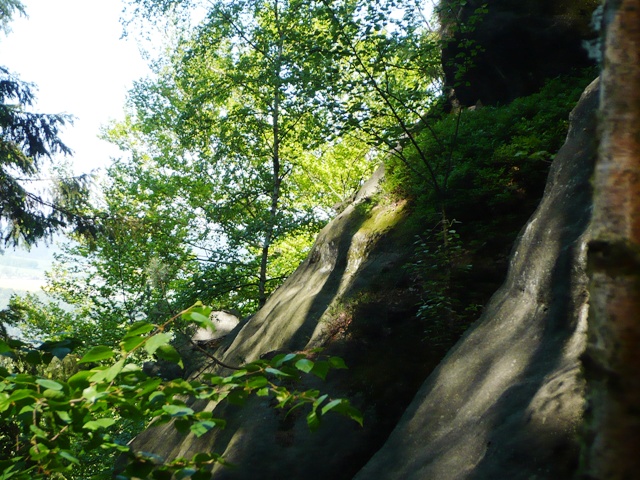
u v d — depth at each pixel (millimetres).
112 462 11078
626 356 1459
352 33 8836
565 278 5488
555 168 6629
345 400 2158
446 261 7953
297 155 18547
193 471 2236
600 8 1855
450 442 5293
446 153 9461
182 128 17047
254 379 2246
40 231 13547
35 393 2123
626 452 1433
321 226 16734
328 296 10008
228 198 17781
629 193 1527
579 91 9422
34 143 13359
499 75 11898
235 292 18297
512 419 4645
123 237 14680
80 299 19656
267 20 15719
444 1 11570
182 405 2154
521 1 11594
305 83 9016
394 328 8406
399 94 9062
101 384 2125
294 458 7516
